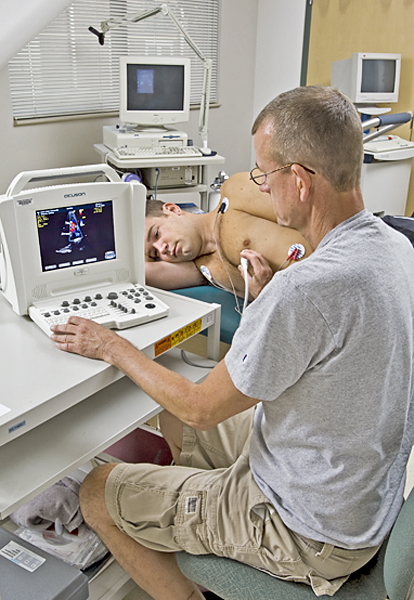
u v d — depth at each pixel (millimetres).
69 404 1071
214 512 1037
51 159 3168
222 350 1844
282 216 981
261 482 1024
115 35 3385
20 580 1019
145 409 1235
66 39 3158
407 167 3568
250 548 989
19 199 1219
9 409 984
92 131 3318
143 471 1140
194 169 2896
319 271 851
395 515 958
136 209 1404
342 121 878
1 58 2197
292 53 3928
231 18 3852
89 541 1304
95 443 1114
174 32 3652
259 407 1142
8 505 941
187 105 2969
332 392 878
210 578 1028
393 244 911
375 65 3508
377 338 842
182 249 2010
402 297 878
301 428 934
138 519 1098
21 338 1236
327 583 937
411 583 822
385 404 886
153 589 1167
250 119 4285
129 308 1336
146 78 2863
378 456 914
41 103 3158
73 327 1195
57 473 1025
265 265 1824
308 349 858
